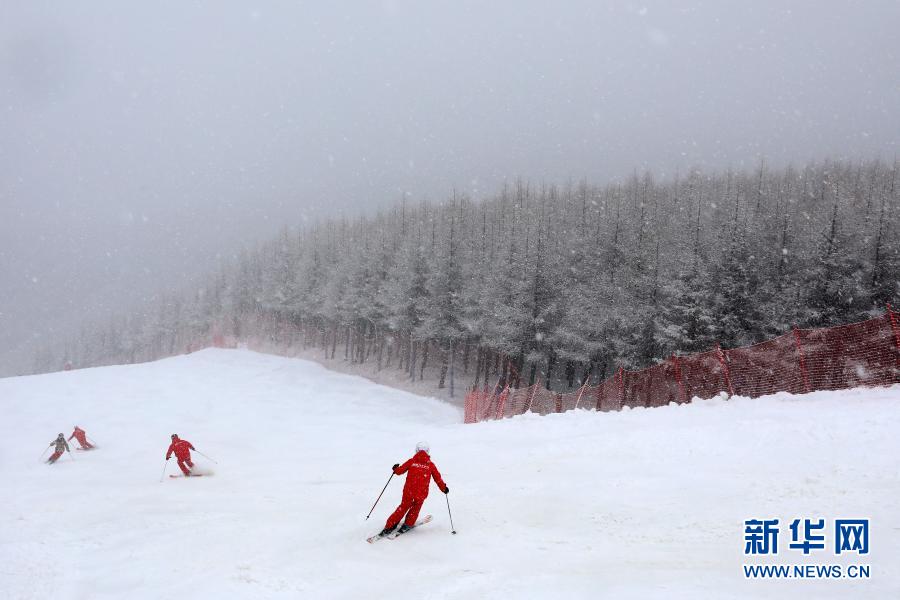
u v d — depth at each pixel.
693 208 48.25
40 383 44.12
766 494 7.60
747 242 37.19
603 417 16.84
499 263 45.94
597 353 40.75
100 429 28.38
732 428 11.91
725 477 8.84
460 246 50.19
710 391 21.36
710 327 34.47
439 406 41.91
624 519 7.25
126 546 7.93
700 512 7.16
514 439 15.72
